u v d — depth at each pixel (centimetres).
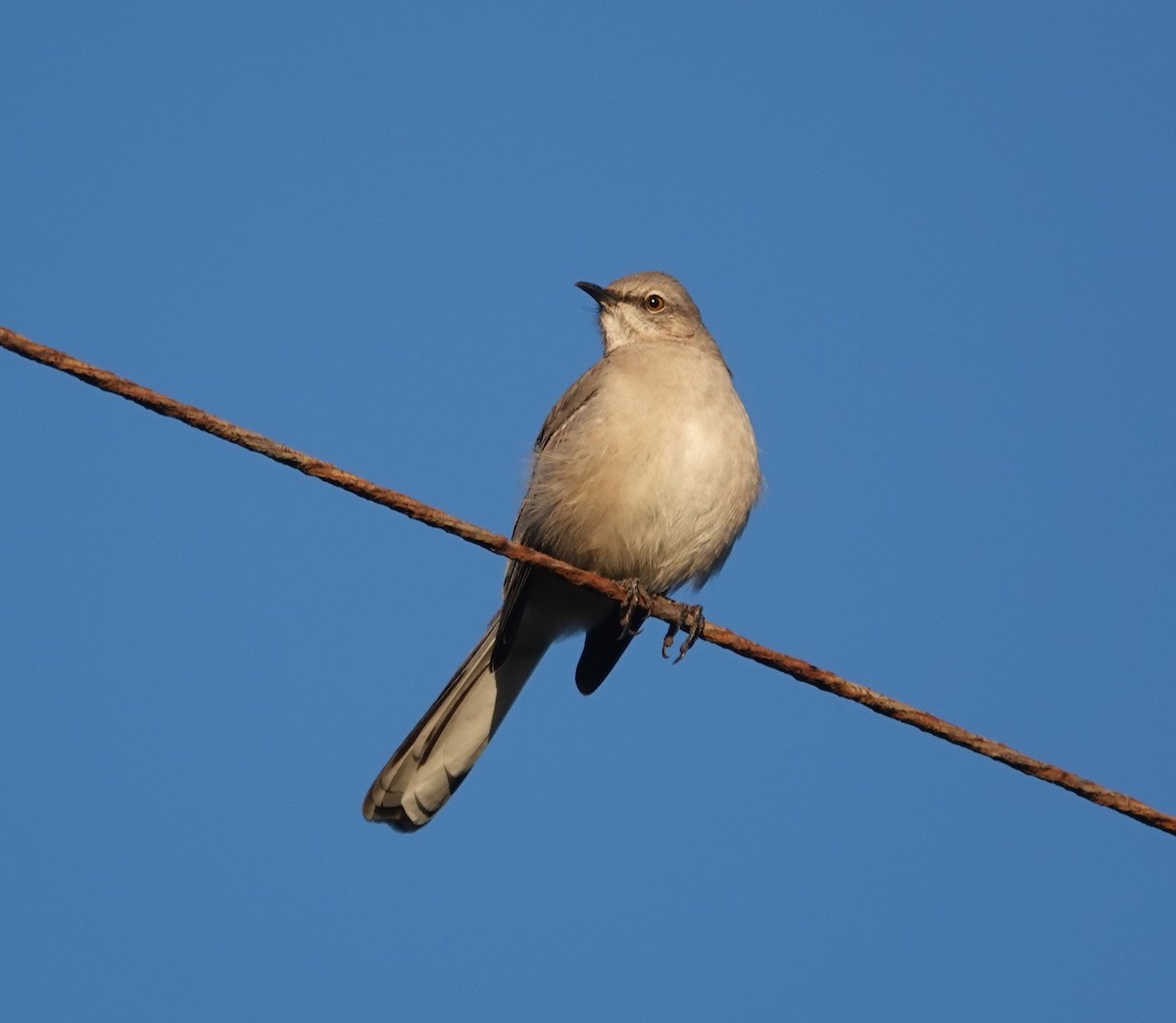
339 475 709
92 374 650
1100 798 711
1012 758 716
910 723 727
